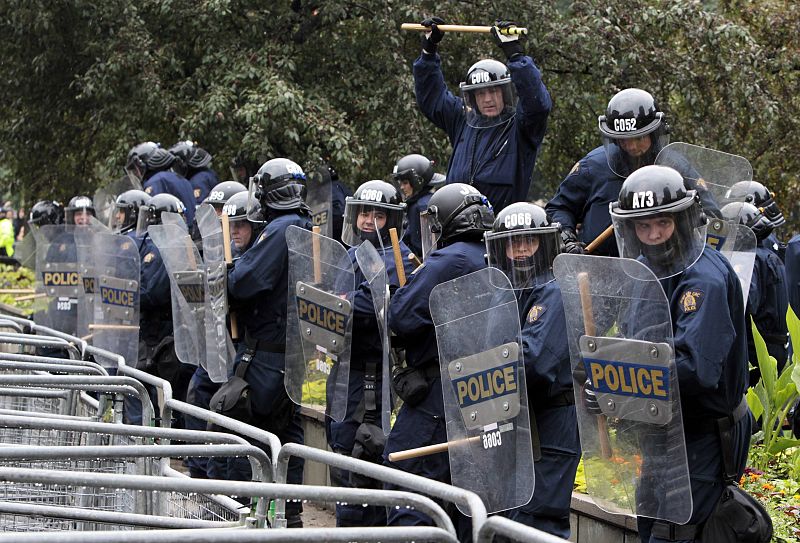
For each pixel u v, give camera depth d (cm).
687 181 1102
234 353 1330
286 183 1297
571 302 800
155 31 2531
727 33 2348
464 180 1348
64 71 2661
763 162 2570
